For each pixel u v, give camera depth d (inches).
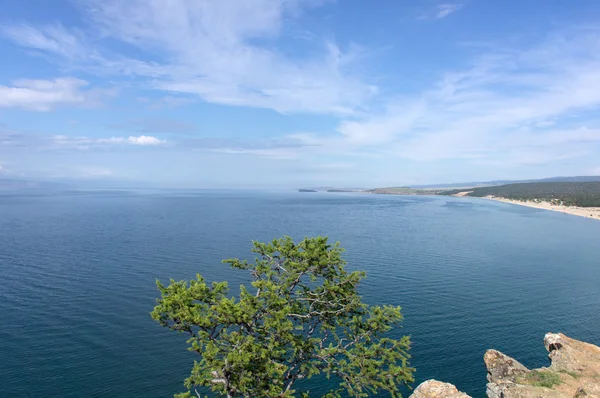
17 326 1838.1
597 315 2193.7
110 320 1932.8
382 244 4158.5
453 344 1797.5
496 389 1346.0
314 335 1742.1
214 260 3186.5
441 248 4010.8
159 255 3346.5
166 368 1539.1
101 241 3991.1
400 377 1007.0
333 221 6402.6
